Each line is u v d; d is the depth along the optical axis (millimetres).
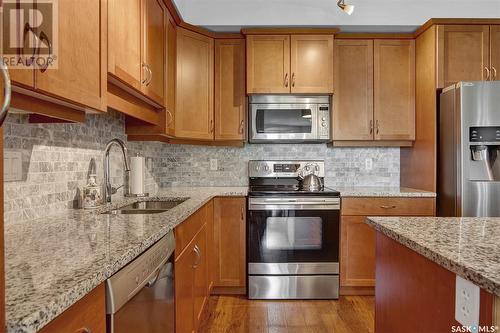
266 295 2734
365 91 3049
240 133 3045
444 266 827
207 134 2986
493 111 2432
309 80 2951
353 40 3051
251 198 2723
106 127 2123
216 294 2836
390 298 1248
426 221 1326
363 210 2750
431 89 2756
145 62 1869
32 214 1420
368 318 2400
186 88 2814
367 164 3330
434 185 2717
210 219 2658
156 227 1253
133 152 2576
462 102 2441
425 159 2859
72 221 1391
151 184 2967
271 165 3281
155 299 1218
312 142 3236
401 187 3244
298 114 3016
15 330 521
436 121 2713
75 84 1108
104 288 812
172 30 2580
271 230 2723
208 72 2988
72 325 673
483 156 2496
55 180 1587
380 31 3072
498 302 658
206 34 2969
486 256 829
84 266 793
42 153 1490
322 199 2713
